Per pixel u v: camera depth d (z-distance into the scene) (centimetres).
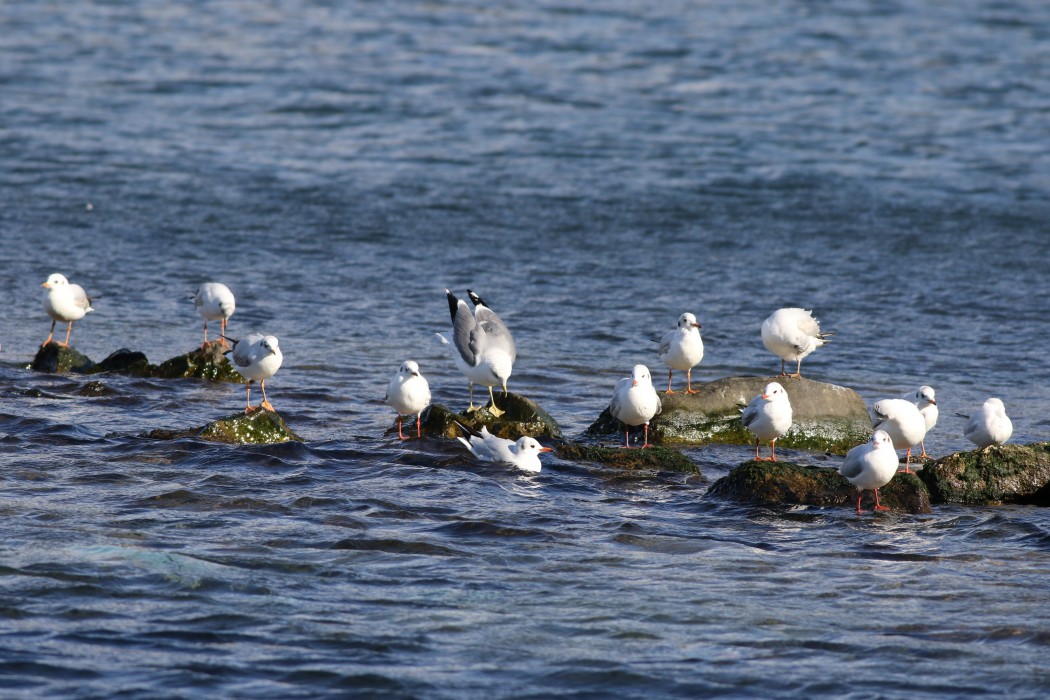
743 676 939
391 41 5641
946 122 4362
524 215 3250
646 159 3847
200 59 5206
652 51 5456
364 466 1489
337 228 3097
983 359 2241
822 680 934
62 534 1179
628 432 1752
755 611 1066
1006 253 2992
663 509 1388
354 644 977
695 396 1762
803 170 3744
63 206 3188
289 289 2614
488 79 4944
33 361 2003
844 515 1381
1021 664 962
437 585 1106
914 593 1118
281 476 1424
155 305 2470
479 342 1692
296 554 1164
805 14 6272
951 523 1364
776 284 2733
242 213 3198
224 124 4197
